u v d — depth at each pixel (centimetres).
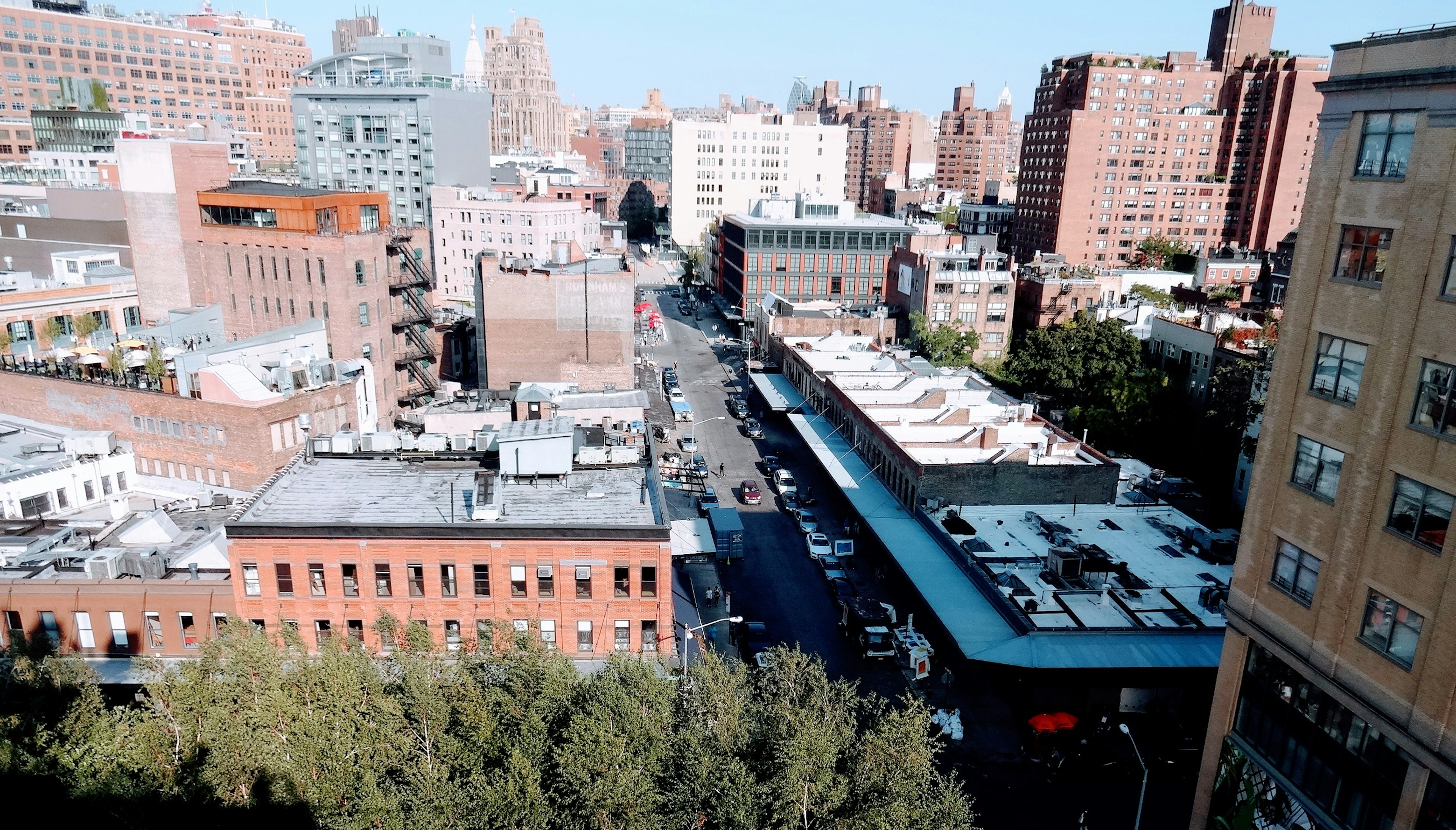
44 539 5088
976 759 4703
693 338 16112
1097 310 11744
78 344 8581
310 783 3169
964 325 12581
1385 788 2573
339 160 17975
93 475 6356
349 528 4319
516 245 16388
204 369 6488
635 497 4828
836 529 7662
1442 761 2370
